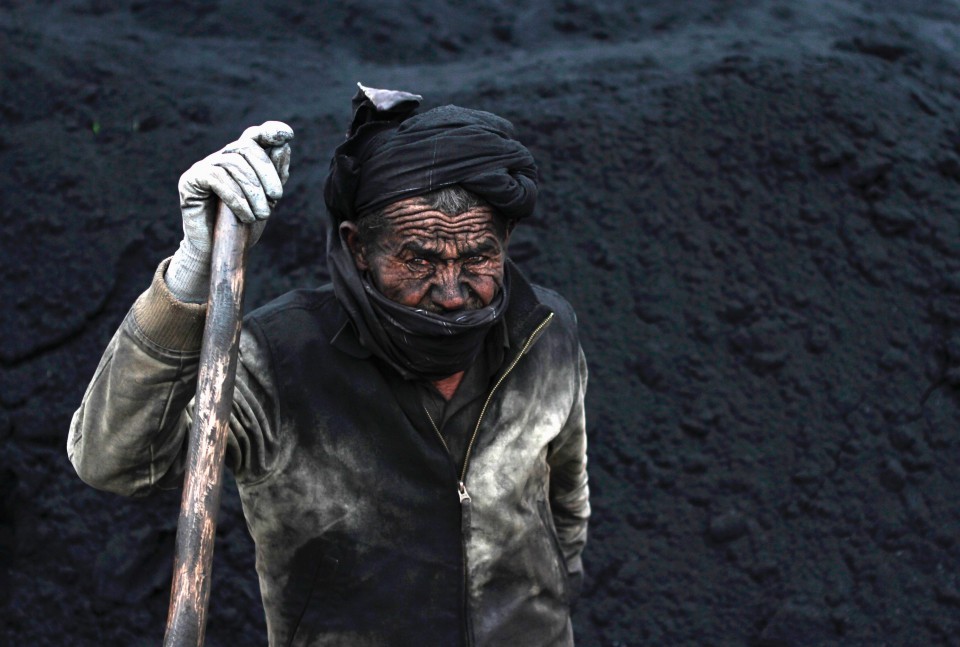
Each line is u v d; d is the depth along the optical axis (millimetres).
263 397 1878
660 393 3795
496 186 1711
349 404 1890
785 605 3502
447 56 4777
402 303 1771
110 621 3613
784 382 3838
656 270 3955
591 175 4086
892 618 3494
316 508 1918
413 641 1944
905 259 4086
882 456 3750
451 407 1934
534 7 4969
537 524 2057
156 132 4367
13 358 3977
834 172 4223
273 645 2059
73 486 3781
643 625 3500
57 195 4191
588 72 4418
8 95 4504
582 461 2348
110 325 3969
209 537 1653
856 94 4441
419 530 1930
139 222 4105
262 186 1659
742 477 3684
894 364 3896
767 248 4039
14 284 4078
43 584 3701
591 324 3852
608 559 3580
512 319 1938
